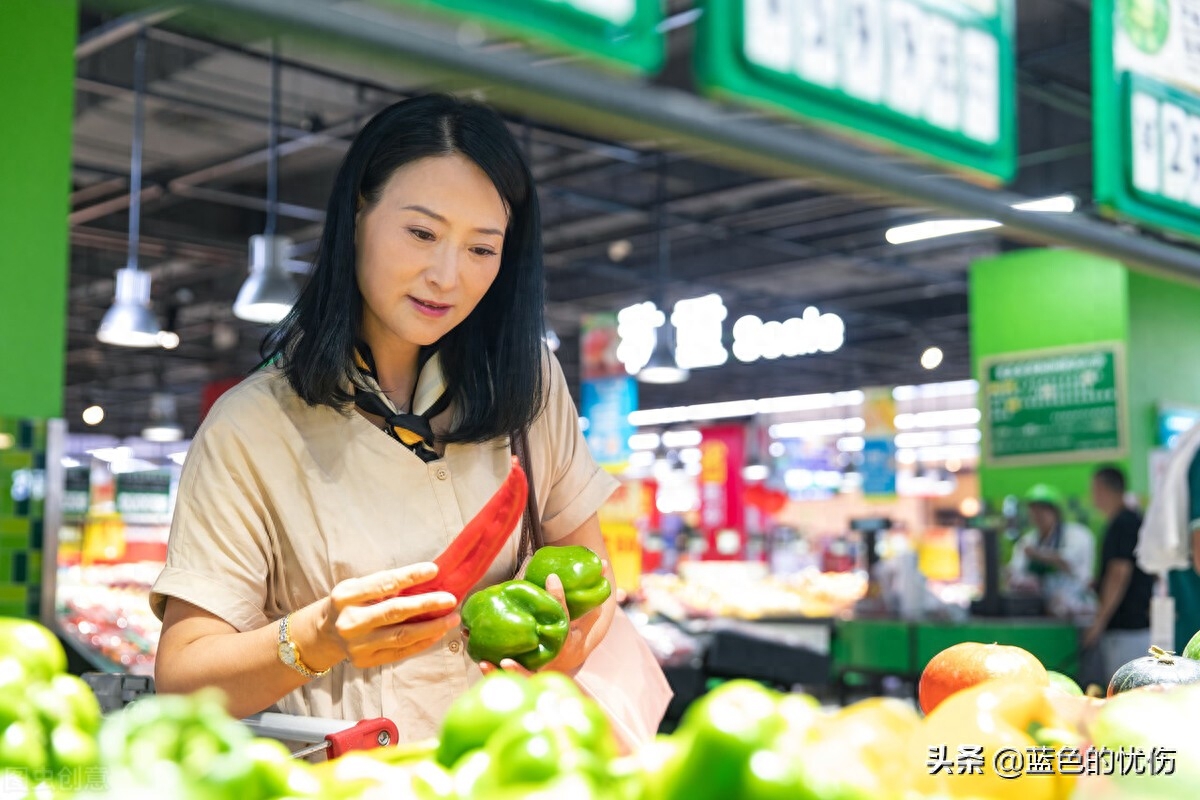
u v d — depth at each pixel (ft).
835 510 93.45
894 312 66.08
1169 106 12.24
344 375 5.06
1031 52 32.55
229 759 2.39
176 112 38.47
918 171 10.37
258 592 4.93
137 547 43.27
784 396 95.81
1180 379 35.86
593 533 6.03
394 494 5.11
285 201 47.55
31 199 16.83
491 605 4.51
